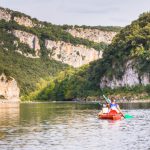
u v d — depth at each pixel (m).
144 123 57.94
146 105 125.06
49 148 36.81
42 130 50.31
